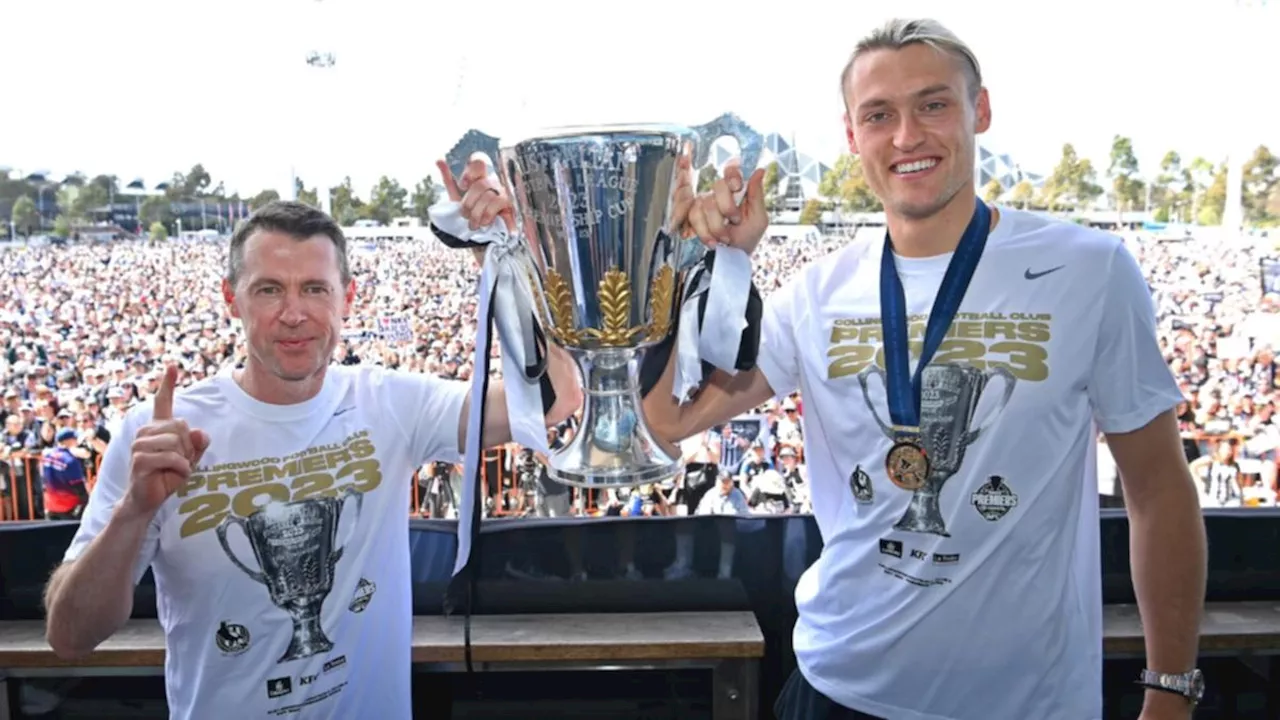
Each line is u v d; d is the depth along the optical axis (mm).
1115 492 2270
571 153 1106
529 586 2092
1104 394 1249
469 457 1242
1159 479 1264
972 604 1241
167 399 1214
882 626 1289
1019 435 1224
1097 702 1270
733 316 1139
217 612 1327
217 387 1404
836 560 1358
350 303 1438
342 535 1380
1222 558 2053
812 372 1368
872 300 1329
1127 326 1224
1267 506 2107
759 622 2111
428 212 1197
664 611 2107
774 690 2121
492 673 2117
